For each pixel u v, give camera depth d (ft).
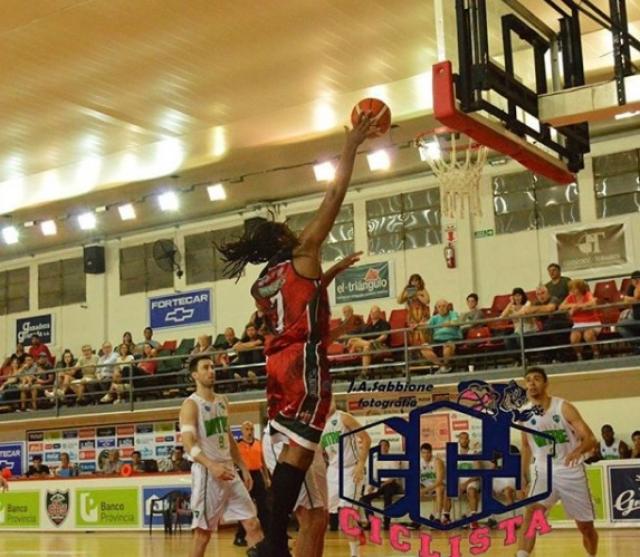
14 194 67.46
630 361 48.24
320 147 58.90
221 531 58.85
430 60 46.73
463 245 63.46
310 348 13.05
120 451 63.82
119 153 59.57
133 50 44.93
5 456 68.90
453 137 49.21
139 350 68.39
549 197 61.16
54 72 47.16
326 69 47.60
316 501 16.72
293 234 13.92
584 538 25.45
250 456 44.39
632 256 58.08
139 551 42.29
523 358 49.49
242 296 71.92
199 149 58.95
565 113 27.04
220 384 60.13
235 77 48.47
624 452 47.83
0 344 82.58
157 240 76.13
